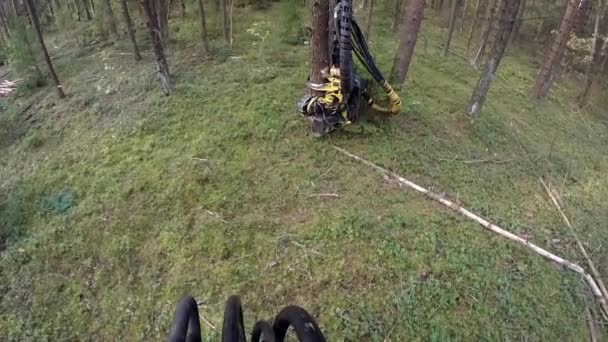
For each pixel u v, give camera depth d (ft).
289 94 20.89
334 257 13.32
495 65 19.51
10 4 35.19
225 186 16.14
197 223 14.83
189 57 25.90
